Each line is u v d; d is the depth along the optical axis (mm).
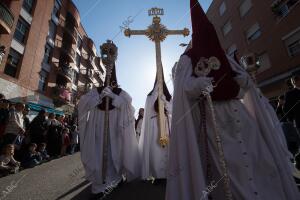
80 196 3631
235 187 1740
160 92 4582
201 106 1978
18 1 16375
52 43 22359
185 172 1723
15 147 6730
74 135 12070
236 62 2295
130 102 4652
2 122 6359
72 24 25875
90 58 32781
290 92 4766
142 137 5160
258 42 17438
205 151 1890
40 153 8164
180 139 1827
